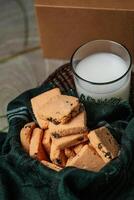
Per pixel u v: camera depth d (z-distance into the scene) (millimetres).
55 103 580
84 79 602
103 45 634
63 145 564
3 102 708
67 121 564
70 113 562
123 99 623
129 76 605
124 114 623
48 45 723
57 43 714
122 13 637
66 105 570
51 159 570
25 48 769
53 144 571
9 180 577
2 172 578
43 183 559
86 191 540
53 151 567
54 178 537
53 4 652
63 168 541
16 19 809
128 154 545
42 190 560
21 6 825
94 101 615
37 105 605
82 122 563
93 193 542
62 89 649
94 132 554
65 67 658
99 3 636
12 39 784
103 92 604
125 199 547
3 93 718
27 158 562
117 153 558
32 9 816
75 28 680
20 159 564
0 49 775
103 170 530
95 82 606
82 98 620
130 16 638
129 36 671
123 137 563
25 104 628
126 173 547
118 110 617
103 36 685
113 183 542
